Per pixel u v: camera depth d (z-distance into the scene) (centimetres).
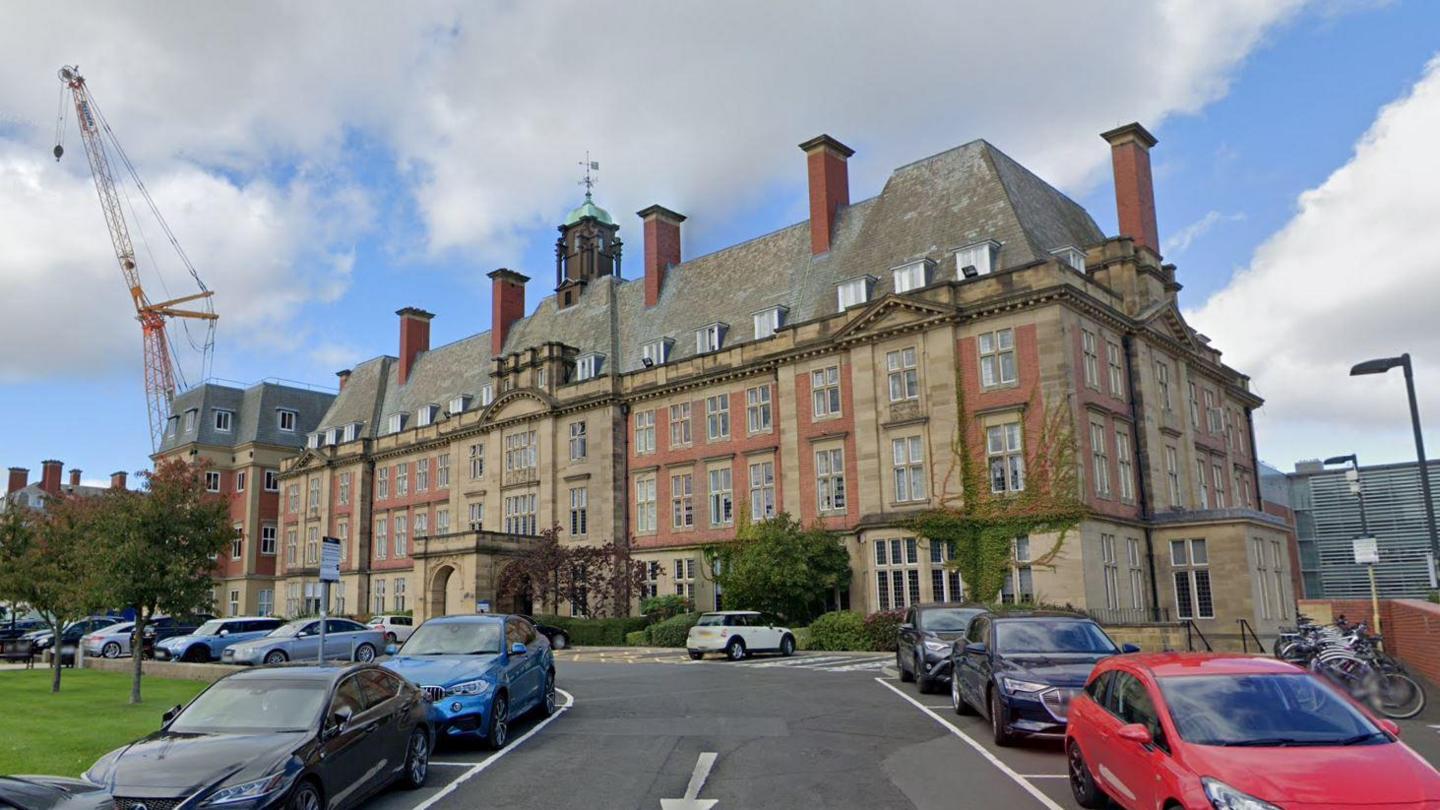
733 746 1434
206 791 879
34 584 2411
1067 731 1122
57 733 1585
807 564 3716
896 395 3778
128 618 4678
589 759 1359
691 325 4897
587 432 5059
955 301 3650
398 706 1187
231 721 1043
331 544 1789
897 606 3594
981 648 1562
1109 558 3369
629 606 4619
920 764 1298
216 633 3609
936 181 4194
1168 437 3959
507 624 1672
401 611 6125
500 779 1246
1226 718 849
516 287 6319
